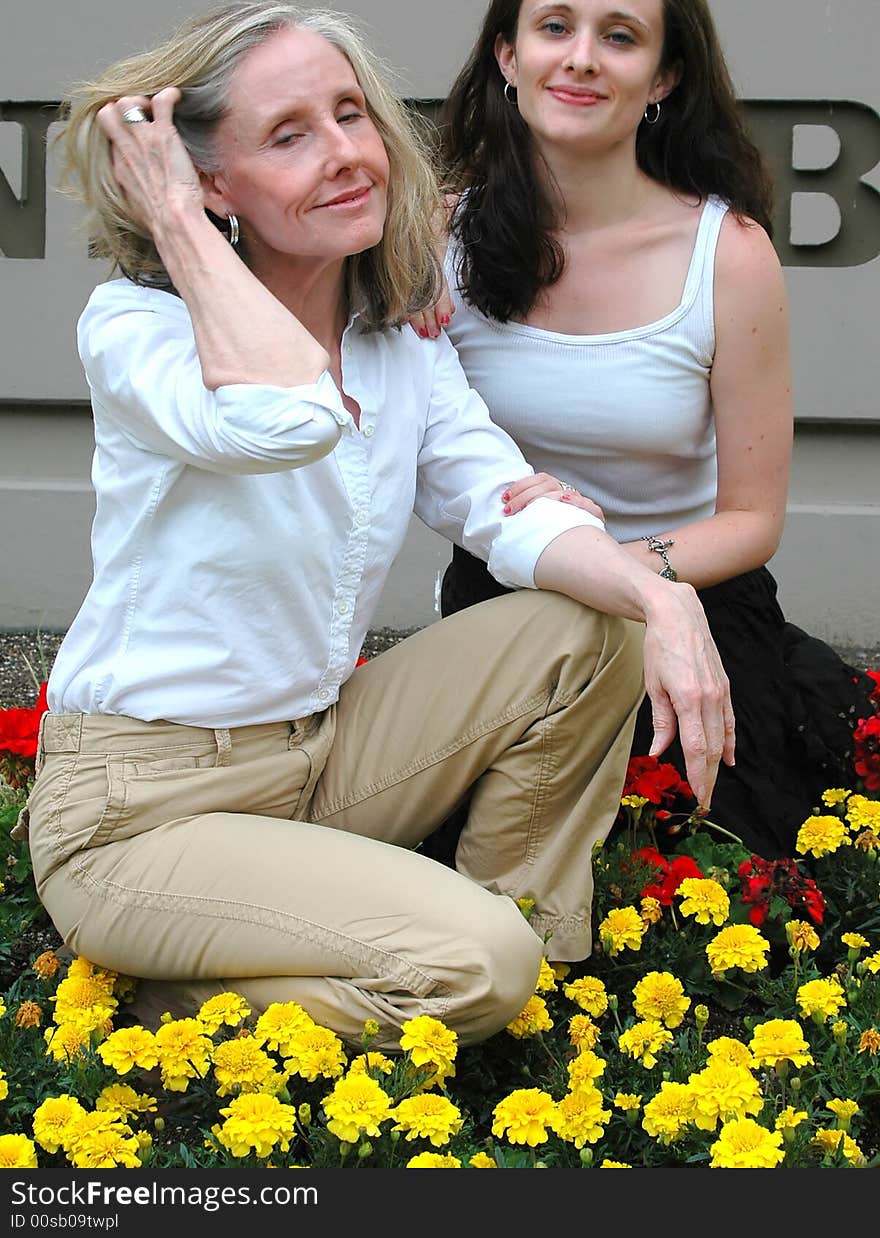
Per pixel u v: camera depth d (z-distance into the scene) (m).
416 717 2.40
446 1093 2.14
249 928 2.15
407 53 4.27
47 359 4.44
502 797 2.38
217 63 2.14
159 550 2.22
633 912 2.43
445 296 2.62
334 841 2.20
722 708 2.27
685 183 2.72
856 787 2.94
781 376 2.71
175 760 2.27
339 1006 2.12
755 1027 2.14
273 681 2.27
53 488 4.56
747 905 2.56
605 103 2.54
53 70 4.30
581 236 2.69
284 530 2.20
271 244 2.23
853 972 2.43
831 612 4.53
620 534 2.87
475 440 2.54
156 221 2.14
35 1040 2.28
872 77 4.20
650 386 2.70
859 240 4.33
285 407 2.01
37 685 4.18
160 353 2.15
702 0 2.60
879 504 4.51
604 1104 2.20
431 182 2.39
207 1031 2.10
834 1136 2.00
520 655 2.35
